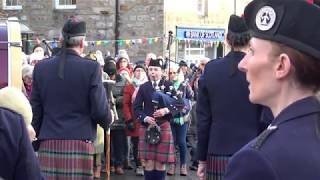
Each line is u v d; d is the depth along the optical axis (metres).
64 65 4.36
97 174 8.20
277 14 1.48
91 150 4.38
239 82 3.97
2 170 2.42
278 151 1.42
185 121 8.55
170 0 19.97
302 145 1.43
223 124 4.04
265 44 1.52
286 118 1.49
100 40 20.34
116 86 8.82
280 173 1.39
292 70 1.49
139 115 7.00
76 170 4.32
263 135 1.48
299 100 1.50
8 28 5.05
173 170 8.78
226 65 4.03
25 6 21.27
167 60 9.93
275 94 1.53
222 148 4.05
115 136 8.77
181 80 9.17
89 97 4.33
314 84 1.49
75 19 4.54
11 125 2.46
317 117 1.48
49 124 4.39
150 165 6.93
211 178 4.15
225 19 21.72
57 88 4.36
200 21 20.95
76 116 4.34
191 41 20.77
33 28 21.19
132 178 8.52
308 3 1.45
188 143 9.73
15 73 5.03
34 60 10.12
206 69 4.17
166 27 19.83
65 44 4.41
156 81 7.09
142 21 19.94
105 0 20.31
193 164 9.34
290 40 1.46
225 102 4.02
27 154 2.48
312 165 1.40
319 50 1.45
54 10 20.95
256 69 1.54
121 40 19.56
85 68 4.33
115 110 8.26
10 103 2.71
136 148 8.73
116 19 20.22
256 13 1.53
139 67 9.14
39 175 2.54
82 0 20.56
